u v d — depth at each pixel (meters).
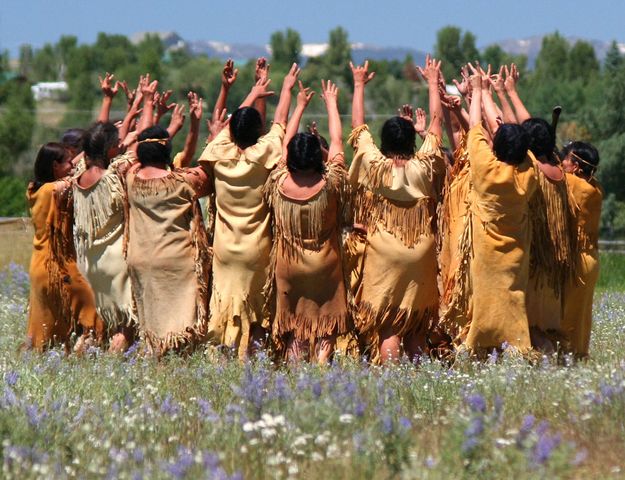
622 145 149.88
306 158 29.12
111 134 31.19
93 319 32.34
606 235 145.62
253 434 20.83
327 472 19.11
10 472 19.19
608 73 189.50
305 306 29.66
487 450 19.12
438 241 29.89
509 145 28.20
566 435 21.56
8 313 41.69
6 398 22.97
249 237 30.08
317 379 24.91
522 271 28.61
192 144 32.06
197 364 28.52
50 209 32.06
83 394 25.23
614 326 36.53
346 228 30.08
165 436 21.62
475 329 28.80
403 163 29.39
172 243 30.53
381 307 29.53
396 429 19.52
